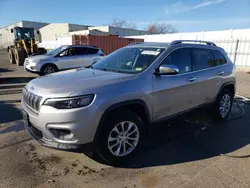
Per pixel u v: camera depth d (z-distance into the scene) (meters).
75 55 12.59
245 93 8.48
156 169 3.27
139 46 4.44
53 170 3.19
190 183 2.96
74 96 2.88
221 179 3.05
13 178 2.99
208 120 5.34
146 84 3.51
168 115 3.97
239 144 4.12
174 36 23.05
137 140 3.51
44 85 3.19
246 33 17.62
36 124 3.04
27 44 20.00
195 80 4.33
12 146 3.87
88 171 3.18
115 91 3.14
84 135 2.94
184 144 4.06
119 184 2.92
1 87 9.38
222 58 5.27
